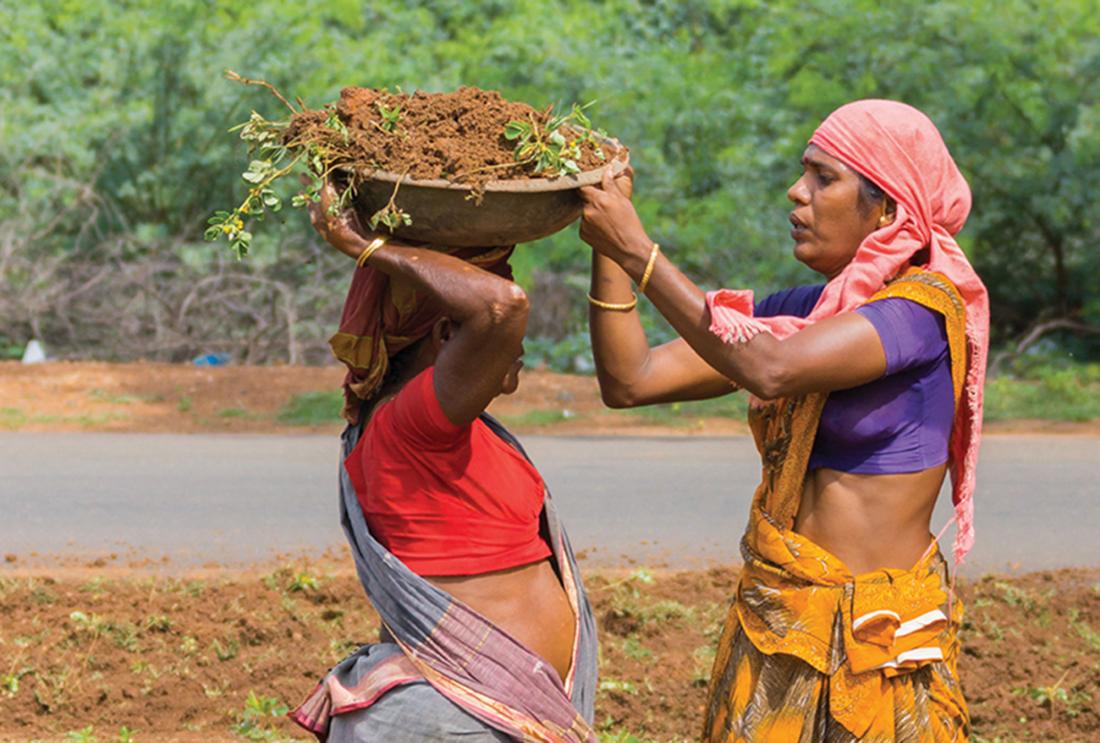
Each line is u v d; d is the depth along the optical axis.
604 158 3.88
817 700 3.98
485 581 3.77
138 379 15.40
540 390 15.54
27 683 6.55
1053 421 14.99
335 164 3.68
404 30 23.22
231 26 22.56
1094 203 20.83
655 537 9.71
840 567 3.97
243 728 6.28
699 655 7.04
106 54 22.45
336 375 15.82
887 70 20.92
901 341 3.88
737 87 21.97
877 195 4.05
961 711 4.10
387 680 3.70
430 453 3.70
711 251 20.20
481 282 3.53
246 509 10.37
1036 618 7.71
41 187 20.53
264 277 18.61
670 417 14.63
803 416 4.00
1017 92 20.67
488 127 3.71
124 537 9.48
